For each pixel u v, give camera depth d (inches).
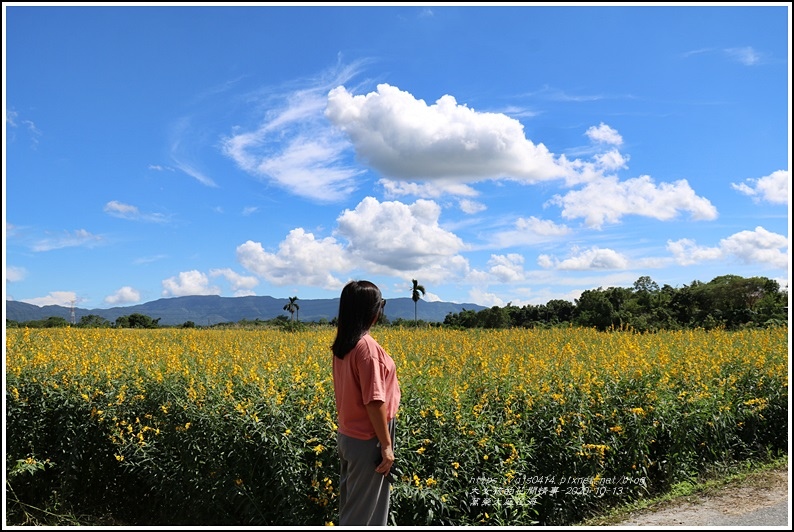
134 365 268.1
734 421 256.4
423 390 215.0
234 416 195.2
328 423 188.2
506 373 246.4
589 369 267.1
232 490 189.5
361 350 151.9
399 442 185.9
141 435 214.4
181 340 489.4
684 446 234.8
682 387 255.9
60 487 226.2
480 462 196.7
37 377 246.7
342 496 161.3
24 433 230.8
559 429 211.3
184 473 207.3
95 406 232.1
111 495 233.1
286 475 181.2
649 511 200.8
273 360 280.7
